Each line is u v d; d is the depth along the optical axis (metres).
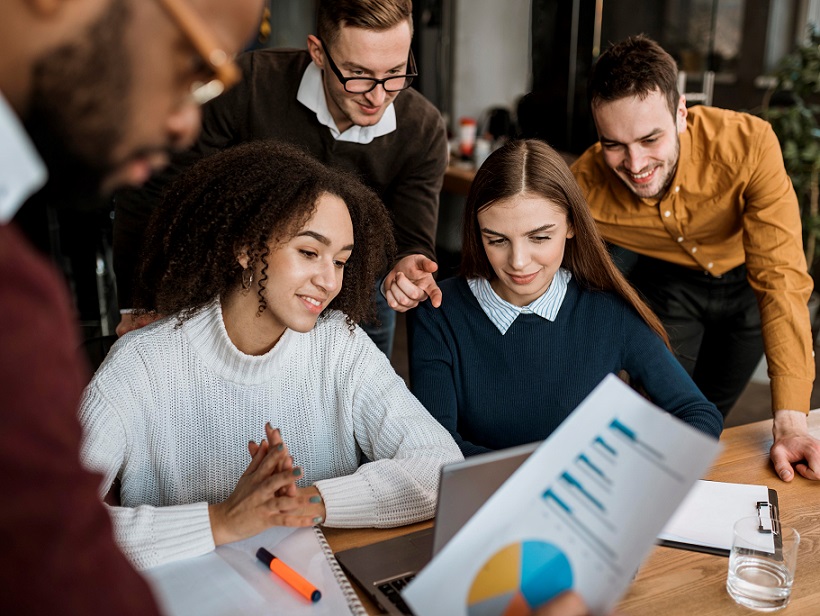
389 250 1.54
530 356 1.59
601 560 0.67
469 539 0.71
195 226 1.27
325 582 0.99
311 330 1.41
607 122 1.71
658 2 3.52
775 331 1.68
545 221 1.45
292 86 1.91
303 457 1.38
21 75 0.47
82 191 0.54
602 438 0.71
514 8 4.84
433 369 1.62
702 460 0.65
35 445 0.43
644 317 1.60
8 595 0.43
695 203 1.93
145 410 1.29
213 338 1.30
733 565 1.03
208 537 1.06
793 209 1.82
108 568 0.47
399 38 1.69
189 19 0.49
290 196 1.23
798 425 1.49
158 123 0.53
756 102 3.85
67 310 0.48
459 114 4.94
